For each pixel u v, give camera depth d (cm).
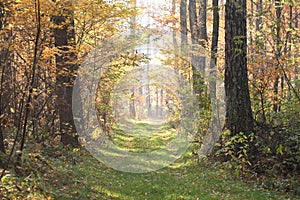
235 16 1215
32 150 931
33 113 1053
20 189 643
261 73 1230
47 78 1102
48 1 776
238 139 1157
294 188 895
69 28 1195
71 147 1309
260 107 1279
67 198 698
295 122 1059
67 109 1316
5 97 877
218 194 873
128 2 1271
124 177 1090
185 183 1008
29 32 861
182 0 2339
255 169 1054
